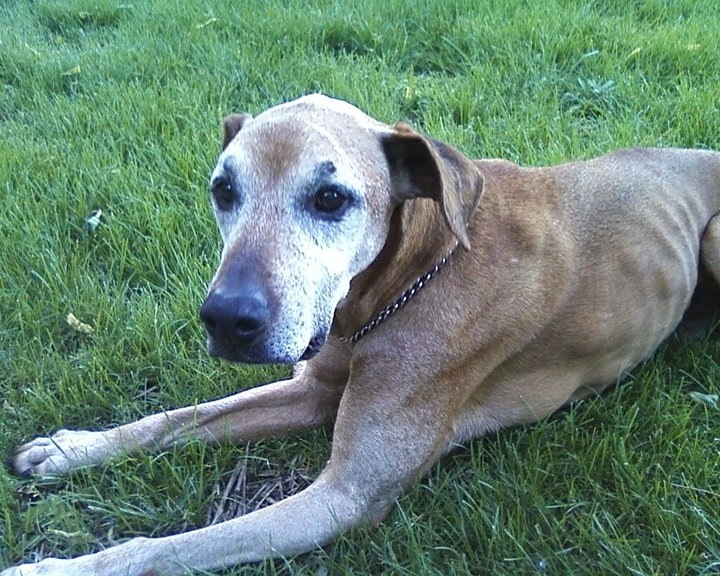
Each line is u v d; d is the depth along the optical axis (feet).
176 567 2.35
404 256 2.53
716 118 4.16
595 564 2.39
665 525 2.46
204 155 3.98
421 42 5.13
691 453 2.65
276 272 2.19
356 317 2.59
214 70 4.75
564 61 4.75
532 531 2.49
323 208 2.29
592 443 2.72
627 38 4.93
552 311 2.69
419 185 2.46
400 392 2.55
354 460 2.52
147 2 5.90
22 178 3.86
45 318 3.18
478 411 2.77
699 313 3.23
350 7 5.54
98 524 2.57
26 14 5.86
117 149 4.09
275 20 5.35
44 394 2.88
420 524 2.51
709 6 5.49
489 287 2.60
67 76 4.88
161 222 3.55
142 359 3.03
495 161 2.86
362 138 2.40
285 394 2.86
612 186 2.92
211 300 2.14
